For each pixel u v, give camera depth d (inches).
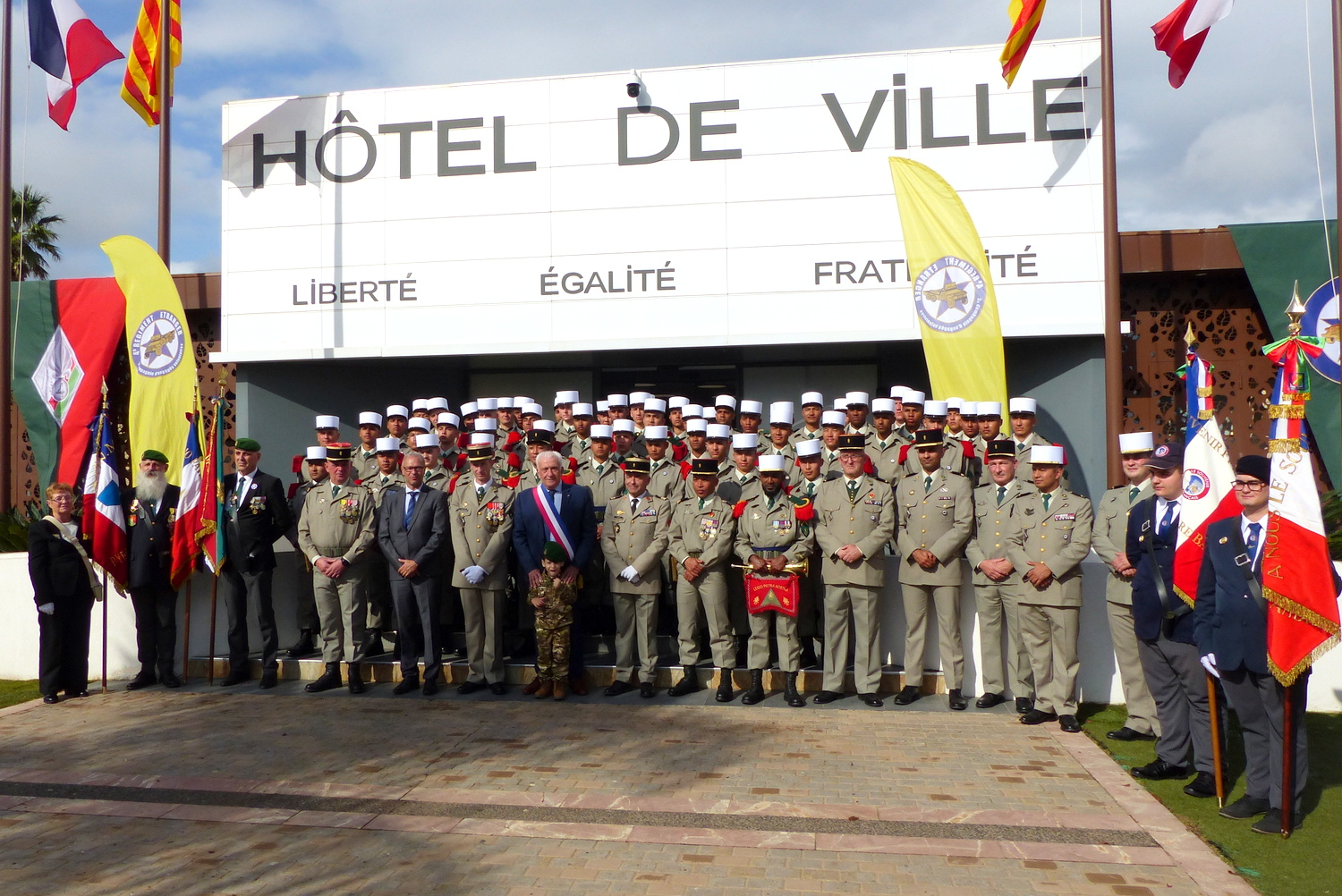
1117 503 280.2
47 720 302.0
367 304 486.3
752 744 268.1
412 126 485.7
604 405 431.2
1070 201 432.1
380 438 377.4
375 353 484.7
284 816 215.6
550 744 268.5
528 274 475.2
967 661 320.8
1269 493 212.1
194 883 182.7
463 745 268.7
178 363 435.2
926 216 399.2
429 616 331.6
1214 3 356.5
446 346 479.5
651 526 327.0
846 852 194.2
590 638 378.3
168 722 297.7
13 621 380.2
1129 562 254.8
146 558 343.9
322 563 330.6
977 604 314.3
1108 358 365.4
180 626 365.1
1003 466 303.7
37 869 189.5
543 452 327.0
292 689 341.1
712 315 460.1
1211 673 224.2
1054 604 286.8
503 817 213.9
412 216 484.4
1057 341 452.1
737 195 459.5
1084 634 321.1
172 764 254.4
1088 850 196.2
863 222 449.1
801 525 320.8
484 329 477.7
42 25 478.0
